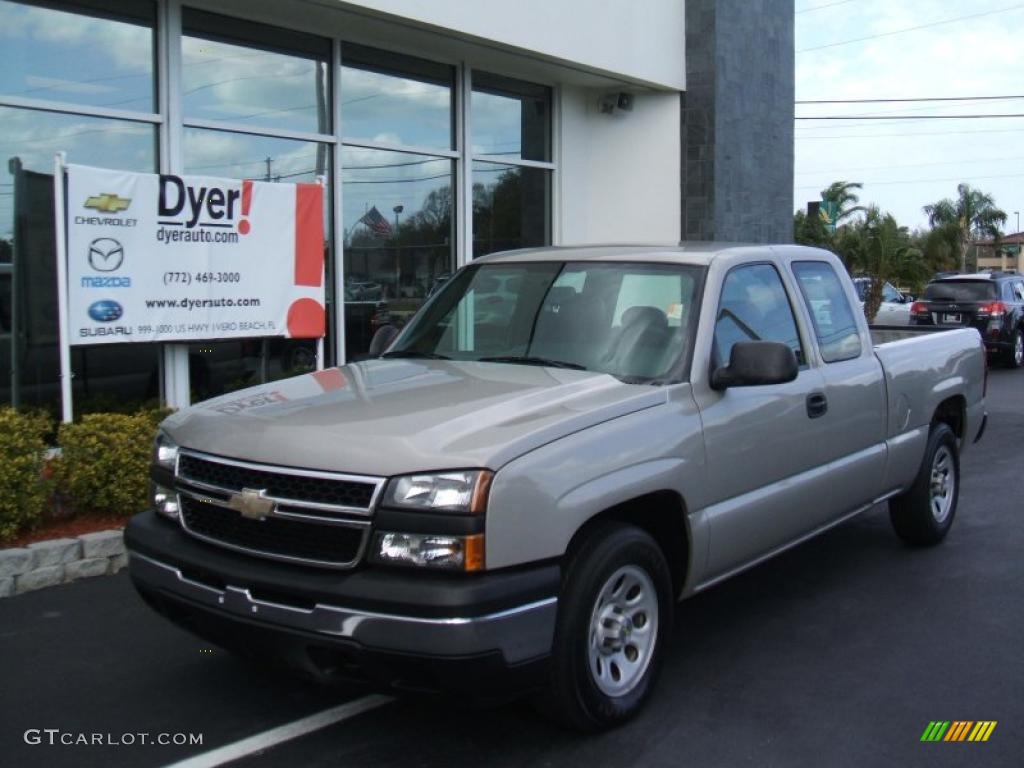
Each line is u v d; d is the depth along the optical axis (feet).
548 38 36.83
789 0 51.55
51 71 26.14
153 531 13.23
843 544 22.57
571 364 15.15
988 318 65.82
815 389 16.78
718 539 14.39
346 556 11.29
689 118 45.06
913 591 19.12
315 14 30.55
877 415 18.89
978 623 17.37
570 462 11.93
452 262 38.29
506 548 11.09
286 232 28.53
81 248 24.03
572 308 16.10
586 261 16.85
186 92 28.96
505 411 12.45
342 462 11.38
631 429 12.96
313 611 11.14
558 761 12.26
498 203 40.29
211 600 12.01
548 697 12.16
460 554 10.87
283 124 31.86
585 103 43.96
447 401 12.97
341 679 11.46
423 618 10.66
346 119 33.86
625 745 12.70
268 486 11.85
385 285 35.53
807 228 92.17
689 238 45.57
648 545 13.15
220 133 30.12
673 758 12.37
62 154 23.52
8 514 19.17
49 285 25.72
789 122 51.90
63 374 23.82
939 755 12.55
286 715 13.57
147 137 28.32
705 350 14.58
